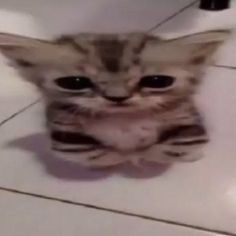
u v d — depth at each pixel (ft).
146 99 0.53
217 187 0.55
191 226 0.50
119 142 0.55
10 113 0.70
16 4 1.12
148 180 0.56
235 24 0.99
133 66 0.52
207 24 1.00
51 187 0.55
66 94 0.53
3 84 0.77
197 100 0.68
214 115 0.67
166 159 0.57
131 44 0.54
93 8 1.11
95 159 0.56
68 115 0.54
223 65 0.80
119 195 0.54
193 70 0.54
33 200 0.54
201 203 0.53
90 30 0.99
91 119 0.54
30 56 0.54
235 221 0.50
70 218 0.51
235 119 0.66
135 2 1.13
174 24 1.01
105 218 0.51
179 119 0.55
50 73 0.53
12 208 0.53
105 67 0.52
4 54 0.55
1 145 0.63
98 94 0.52
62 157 0.56
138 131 0.54
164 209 0.52
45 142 0.63
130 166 0.57
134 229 0.49
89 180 0.56
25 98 0.74
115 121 0.54
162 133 0.55
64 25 1.01
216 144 0.61
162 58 0.52
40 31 0.98
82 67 0.52
